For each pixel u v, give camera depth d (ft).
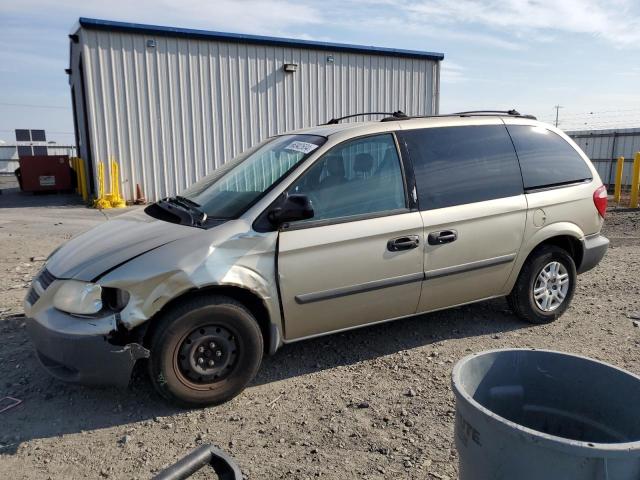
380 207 12.95
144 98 45.32
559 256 15.81
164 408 11.36
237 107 49.21
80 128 56.59
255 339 11.59
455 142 14.37
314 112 52.85
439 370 13.07
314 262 12.03
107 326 10.39
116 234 12.16
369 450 9.84
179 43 45.93
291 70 50.47
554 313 16.11
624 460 5.02
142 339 10.74
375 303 13.03
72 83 62.39
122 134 44.91
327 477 9.08
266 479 9.02
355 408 11.33
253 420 10.91
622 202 48.57
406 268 13.16
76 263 11.19
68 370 10.89
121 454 9.78
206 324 11.05
